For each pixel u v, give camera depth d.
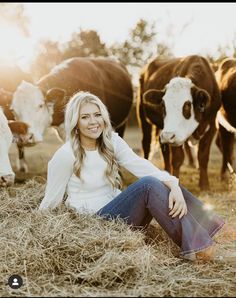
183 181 7.42
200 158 6.83
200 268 3.06
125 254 2.92
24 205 3.72
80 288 2.72
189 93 6.51
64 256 3.00
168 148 7.34
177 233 3.17
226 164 7.55
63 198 3.48
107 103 8.05
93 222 3.23
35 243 3.05
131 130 21.12
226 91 7.18
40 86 6.82
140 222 3.31
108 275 2.82
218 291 2.77
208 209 3.29
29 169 8.90
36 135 6.48
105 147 3.41
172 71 7.35
